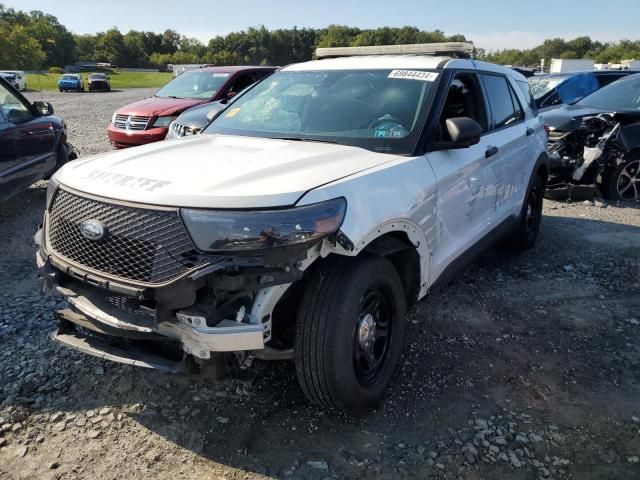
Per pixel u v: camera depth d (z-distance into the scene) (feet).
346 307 8.48
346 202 8.42
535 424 9.61
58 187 9.38
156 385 10.39
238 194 7.89
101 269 8.42
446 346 12.12
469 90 13.60
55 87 164.45
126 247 8.10
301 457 8.68
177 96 35.17
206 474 8.29
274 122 12.56
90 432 9.11
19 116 21.30
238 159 9.59
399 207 9.48
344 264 8.75
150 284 7.84
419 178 10.33
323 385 8.73
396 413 9.82
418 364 11.35
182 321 7.85
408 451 8.87
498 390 10.57
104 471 8.29
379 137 11.13
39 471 8.24
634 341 12.60
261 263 7.63
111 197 8.35
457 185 11.78
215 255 7.64
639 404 10.27
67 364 10.96
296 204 7.89
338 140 11.32
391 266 9.66
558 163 25.89
